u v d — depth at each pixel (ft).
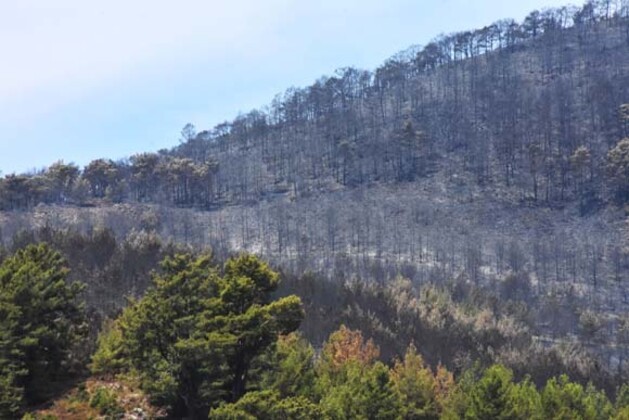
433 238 426.92
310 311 197.98
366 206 482.69
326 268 348.18
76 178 480.64
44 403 88.22
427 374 142.20
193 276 83.97
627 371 224.74
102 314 142.31
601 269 389.60
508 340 233.96
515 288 342.85
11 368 83.66
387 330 201.67
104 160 505.66
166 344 80.43
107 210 439.22
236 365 83.30
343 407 99.71
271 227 450.71
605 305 344.90
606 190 481.46
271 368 88.79
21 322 89.97
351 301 223.10
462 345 216.54
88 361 101.24
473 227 452.76
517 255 391.04
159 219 431.02
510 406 116.57
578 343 264.72
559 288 356.79
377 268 338.34
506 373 143.02
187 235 407.85
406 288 284.20
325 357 139.85
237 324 80.12
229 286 83.35
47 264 104.68
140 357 81.46
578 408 133.08
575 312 312.09
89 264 184.55
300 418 71.36
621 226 440.04
